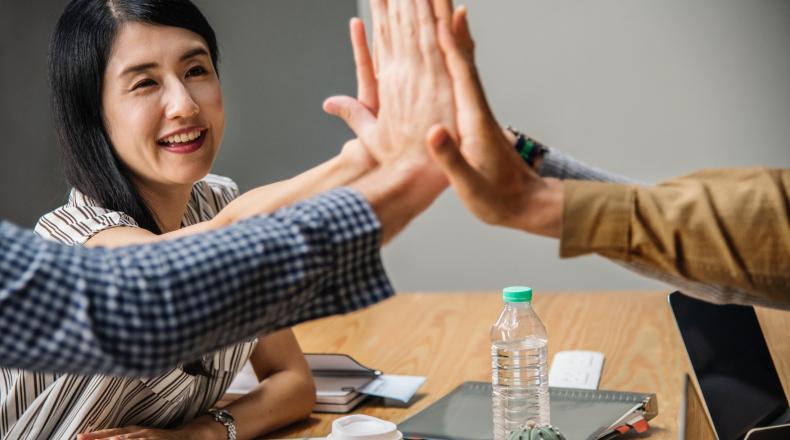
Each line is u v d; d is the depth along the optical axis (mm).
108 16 1516
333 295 948
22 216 4363
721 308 1498
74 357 859
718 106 3918
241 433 1652
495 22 4070
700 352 1400
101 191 1581
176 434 1567
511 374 1654
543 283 4176
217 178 1953
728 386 1410
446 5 998
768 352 1540
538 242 4152
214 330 883
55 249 877
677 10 3898
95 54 1521
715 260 937
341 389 1810
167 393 1578
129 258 883
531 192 979
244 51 4289
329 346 2254
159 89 1540
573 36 4008
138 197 1604
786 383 1618
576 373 1824
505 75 4098
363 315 2594
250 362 1829
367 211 952
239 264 882
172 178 1579
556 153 1556
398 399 1750
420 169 1002
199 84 1577
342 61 4238
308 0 4223
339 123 4281
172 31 1533
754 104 3887
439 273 4277
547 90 4066
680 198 950
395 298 2838
